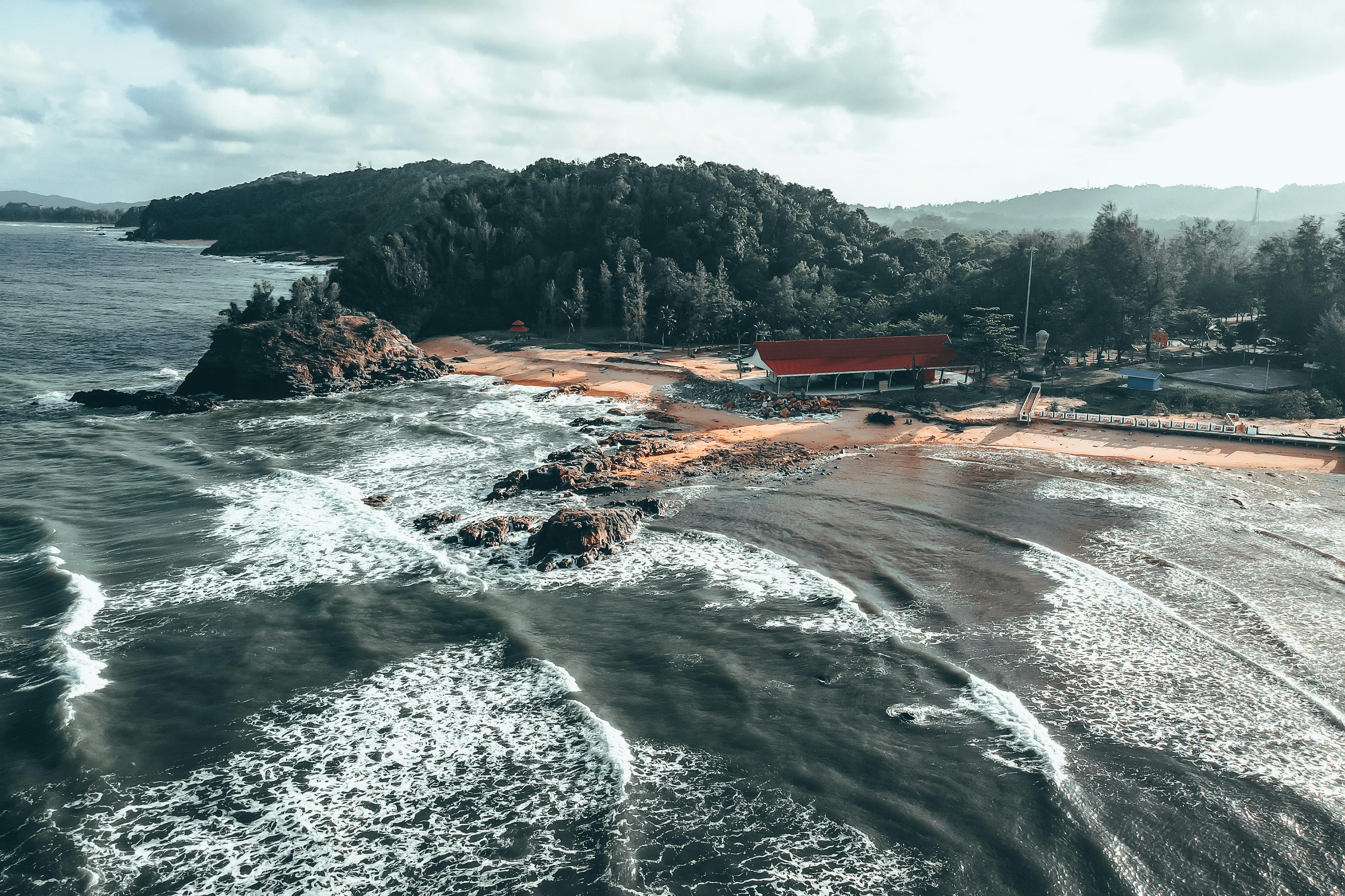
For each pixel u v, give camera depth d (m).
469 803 30.27
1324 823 28.77
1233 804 29.73
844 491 63.97
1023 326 115.38
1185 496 62.78
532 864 27.41
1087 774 31.34
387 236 143.00
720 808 29.83
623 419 86.62
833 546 53.19
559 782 31.28
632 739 33.66
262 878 26.91
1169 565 49.91
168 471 67.31
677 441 78.19
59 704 34.66
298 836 28.72
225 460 70.75
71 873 26.77
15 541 52.25
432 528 55.97
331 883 26.75
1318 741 33.25
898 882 26.53
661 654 40.19
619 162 184.88
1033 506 60.56
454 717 35.28
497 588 47.47
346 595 46.00
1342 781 30.95
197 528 55.44
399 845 28.30
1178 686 37.12
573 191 163.12
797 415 87.88
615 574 49.19
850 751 32.84
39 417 85.12
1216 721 34.59
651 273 142.12
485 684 37.72
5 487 62.16
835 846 28.03
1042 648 40.41
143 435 79.19
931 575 48.84
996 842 28.11
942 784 30.92
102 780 31.02
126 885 26.52
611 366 114.12
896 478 67.56
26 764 31.59
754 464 71.06
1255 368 103.25
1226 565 49.84
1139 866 27.03
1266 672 38.09
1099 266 112.19
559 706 35.88
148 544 52.56
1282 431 79.19
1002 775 31.33
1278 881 26.47
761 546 53.28
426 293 139.75
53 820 28.89
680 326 134.38
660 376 108.12
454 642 41.41
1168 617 43.38
